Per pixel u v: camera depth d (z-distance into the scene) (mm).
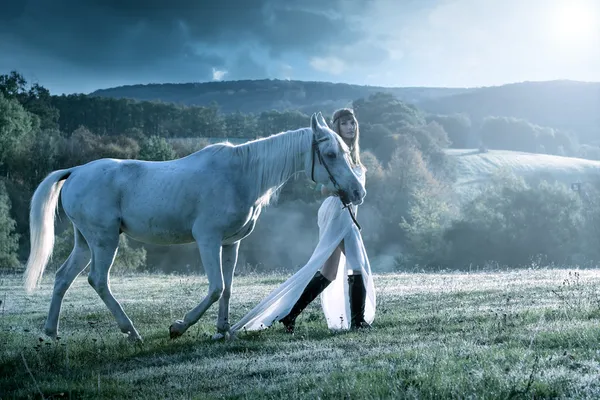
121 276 23484
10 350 7172
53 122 107875
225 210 7012
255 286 15516
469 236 54781
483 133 153750
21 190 74125
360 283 7594
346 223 7617
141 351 6727
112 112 121500
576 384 4270
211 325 8461
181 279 20234
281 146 7160
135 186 7301
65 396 5055
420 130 109312
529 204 54062
